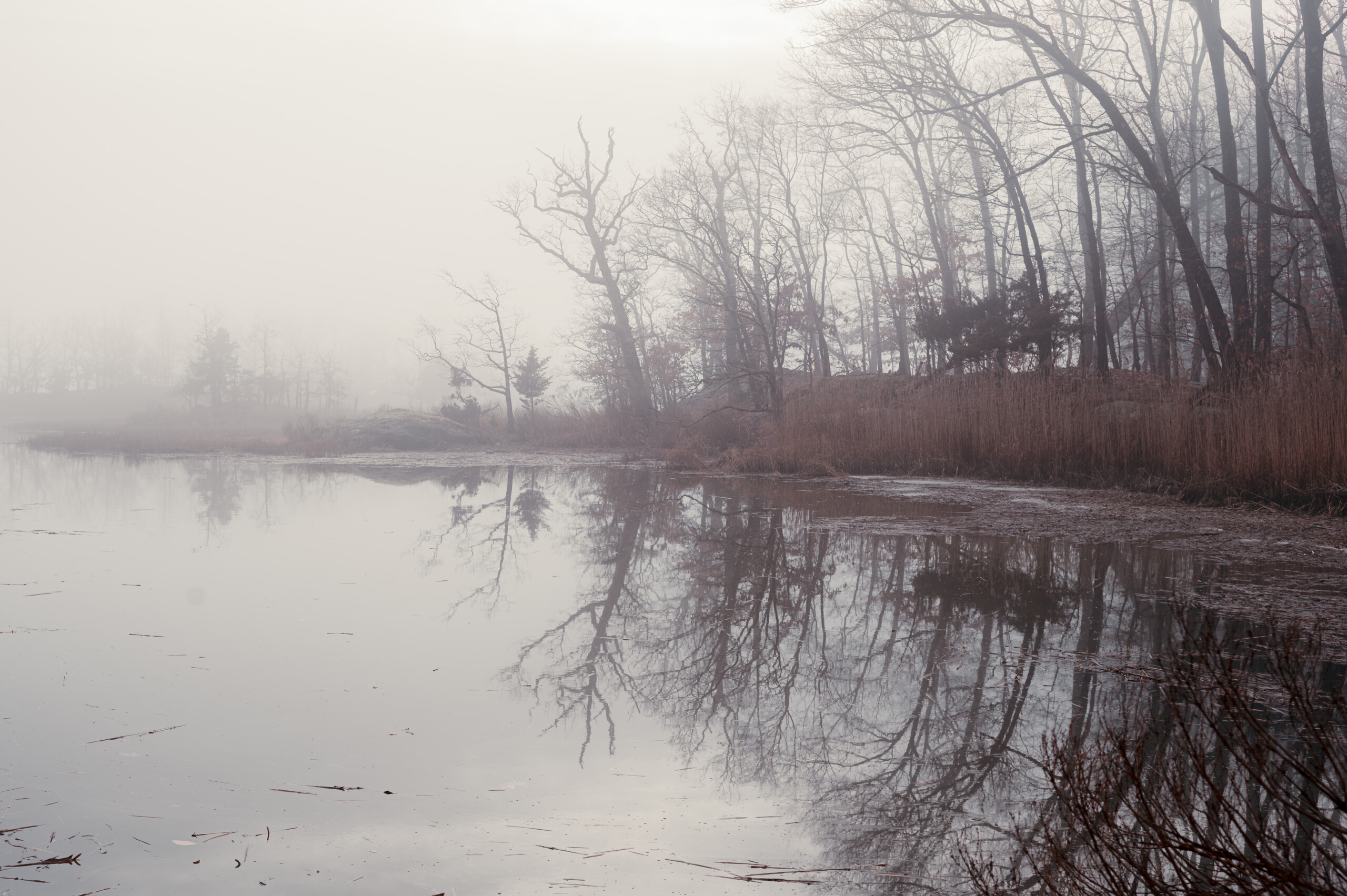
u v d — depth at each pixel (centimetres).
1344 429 1045
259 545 972
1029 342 1961
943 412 1777
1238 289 1712
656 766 368
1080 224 2908
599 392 3719
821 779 353
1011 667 497
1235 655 482
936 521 1081
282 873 273
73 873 272
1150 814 246
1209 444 1198
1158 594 661
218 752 379
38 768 359
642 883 265
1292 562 783
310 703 448
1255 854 232
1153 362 2288
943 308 2533
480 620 637
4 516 1198
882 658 531
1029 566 797
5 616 621
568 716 432
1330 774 295
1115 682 459
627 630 609
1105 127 1727
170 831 303
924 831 303
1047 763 339
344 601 695
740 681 492
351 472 2127
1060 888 251
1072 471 1450
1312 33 1502
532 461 2536
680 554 920
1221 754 309
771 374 2339
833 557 873
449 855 288
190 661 520
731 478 1842
